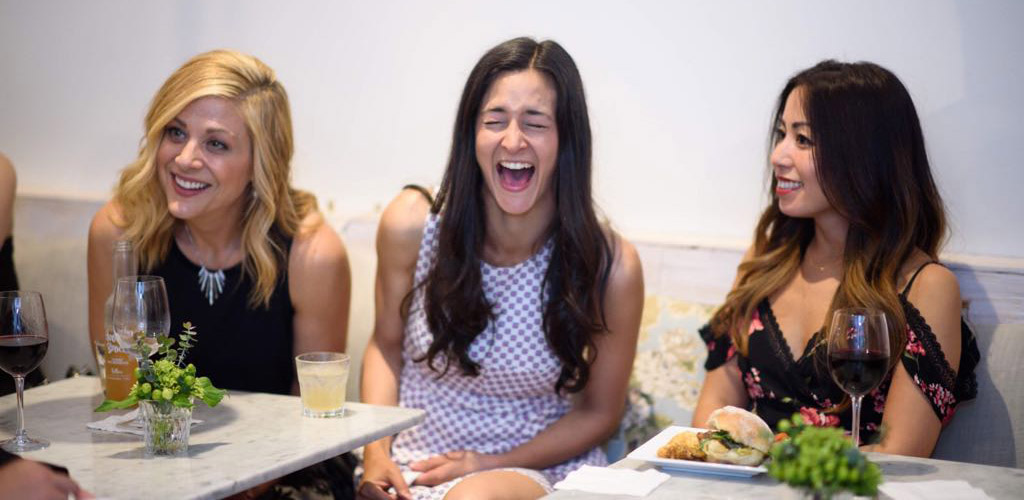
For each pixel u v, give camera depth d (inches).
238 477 61.4
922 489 60.4
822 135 84.0
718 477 63.5
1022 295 88.2
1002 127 95.3
